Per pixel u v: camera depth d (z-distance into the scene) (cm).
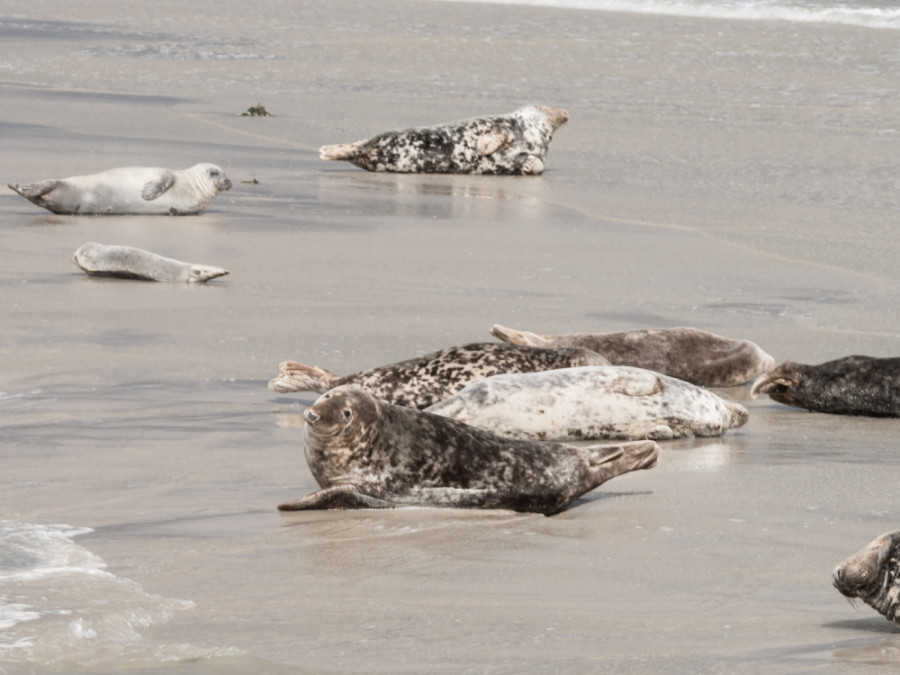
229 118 8319
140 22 13988
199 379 3128
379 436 2259
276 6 16162
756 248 5047
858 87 9869
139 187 5534
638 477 2509
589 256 4862
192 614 1653
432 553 1969
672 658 1473
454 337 3597
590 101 9238
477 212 5800
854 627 1592
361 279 4384
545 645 1534
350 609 1683
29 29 12950
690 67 10881
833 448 2770
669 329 3459
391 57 11450
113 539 1992
